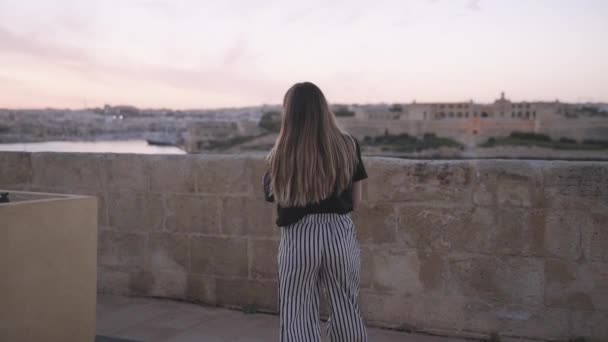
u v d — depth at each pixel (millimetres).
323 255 2115
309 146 2109
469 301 3295
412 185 3387
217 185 3898
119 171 4195
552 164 3119
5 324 2336
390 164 3426
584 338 3086
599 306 3057
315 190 2090
